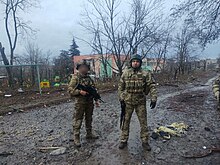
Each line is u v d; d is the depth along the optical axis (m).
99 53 19.20
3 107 9.01
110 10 16.91
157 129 5.57
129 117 4.46
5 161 4.11
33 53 33.56
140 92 4.29
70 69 23.55
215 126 6.02
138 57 4.22
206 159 3.99
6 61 18.36
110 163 3.88
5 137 5.41
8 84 14.16
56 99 10.76
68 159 4.08
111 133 5.46
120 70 17.48
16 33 19.08
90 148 4.52
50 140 5.09
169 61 33.47
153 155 4.16
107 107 8.98
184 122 6.48
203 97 12.01
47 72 22.83
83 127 5.94
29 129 6.06
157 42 17.98
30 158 4.19
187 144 4.68
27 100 10.59
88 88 4.55
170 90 15.93
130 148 4.49
